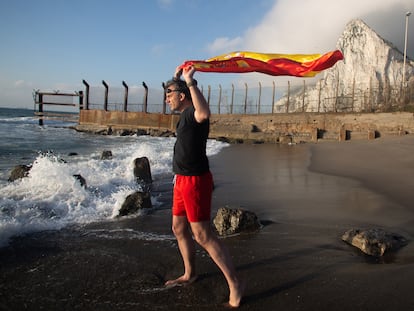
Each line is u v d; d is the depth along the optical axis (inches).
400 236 167.6
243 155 645.3
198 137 100.4
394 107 1245.7
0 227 164.7
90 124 1466.5
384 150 615.8
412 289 110.0
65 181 252.2
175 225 114.5
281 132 1198.3
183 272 127.6
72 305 102.3
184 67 101.8
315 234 174.2
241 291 103.2
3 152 594.6
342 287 113.3
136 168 326.6
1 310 98.5
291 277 122.4
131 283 117.6
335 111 1282.0
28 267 129.9
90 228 181.9
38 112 1619.1
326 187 309.7
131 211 213.6
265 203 245.6
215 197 265.6
